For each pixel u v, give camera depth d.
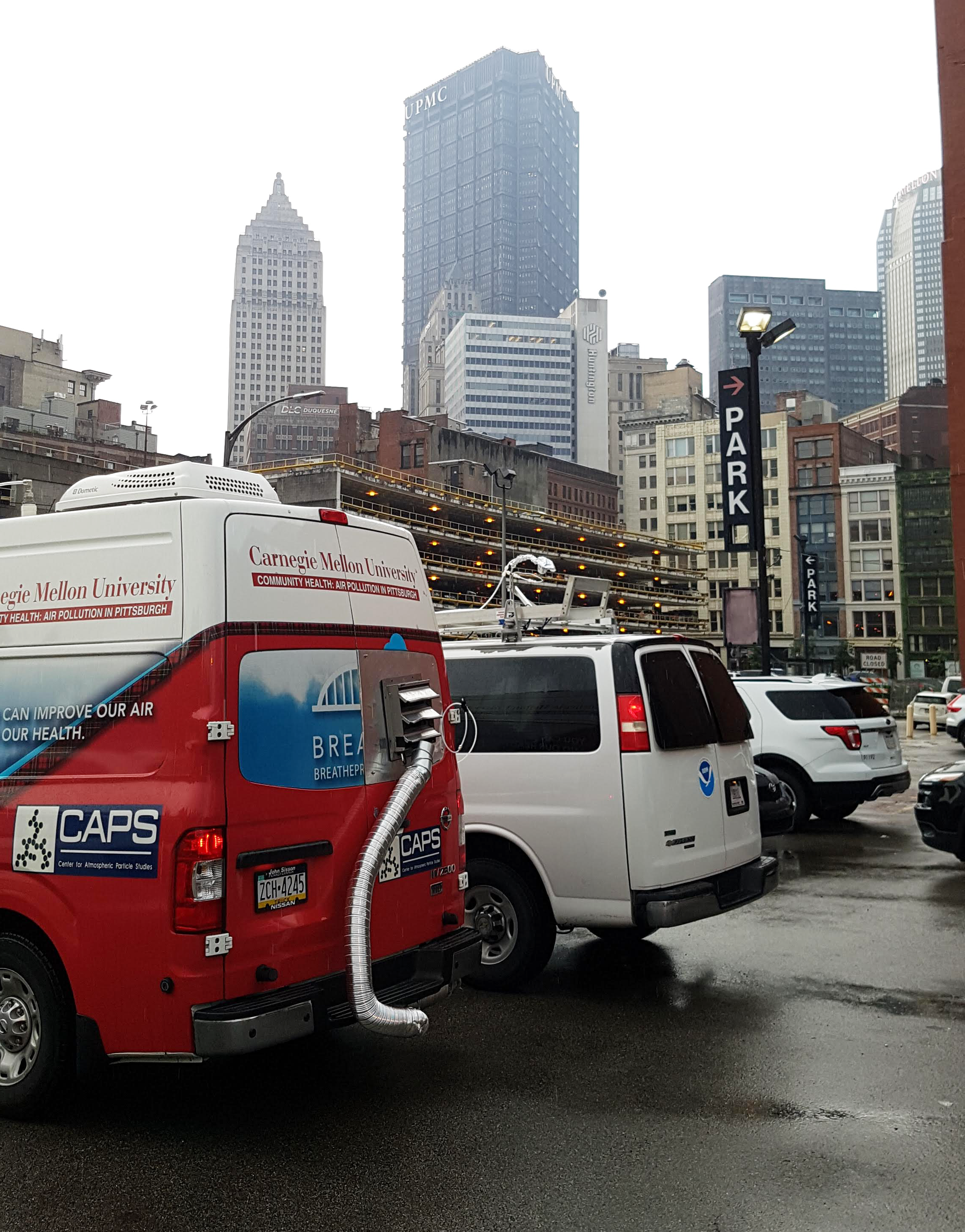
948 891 9.20
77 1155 4.20
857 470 104.31
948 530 100.19
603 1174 3.95
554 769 6.43
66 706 4.53
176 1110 4.67
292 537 4.73
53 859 4.43
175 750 4.23
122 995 4.23
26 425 90.69
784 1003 6.12
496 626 9.19
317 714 4.64
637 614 95.62
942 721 37.81
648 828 6.16
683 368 144.12
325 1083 4.97
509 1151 4.17
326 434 180.88
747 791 7.04
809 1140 4.23
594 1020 5.86
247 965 4.21
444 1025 5.83
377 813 4.87
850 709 12.23
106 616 4.51
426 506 73.81
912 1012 5.91
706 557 116.69
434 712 5.22
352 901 4.54
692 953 7.31
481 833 6.64
